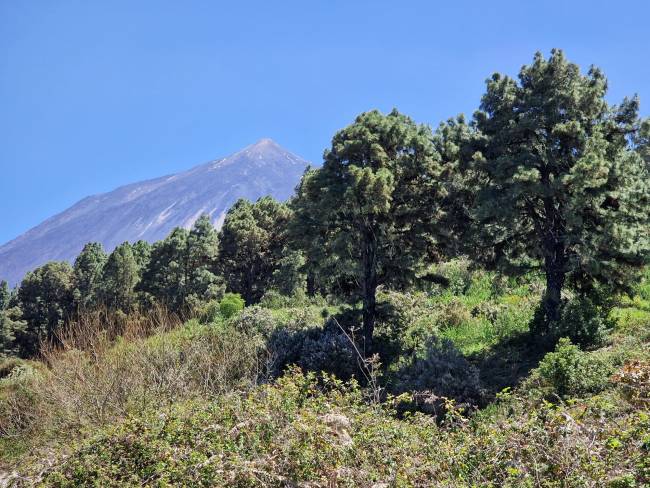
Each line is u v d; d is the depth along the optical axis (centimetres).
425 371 1468
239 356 1462
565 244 1809
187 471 650
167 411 855
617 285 1872
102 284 5234
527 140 1948
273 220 4712
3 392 1783
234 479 605
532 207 1906
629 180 1791
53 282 5978
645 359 941
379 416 748
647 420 531
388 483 572
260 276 4744
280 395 775
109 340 1499
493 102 2023
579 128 1798
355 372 1819
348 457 611
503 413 909
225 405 810
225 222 4862
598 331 1667
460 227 2166
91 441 830
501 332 2019
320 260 2161
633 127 1894
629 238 1694
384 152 2070
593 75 1972
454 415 746
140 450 754
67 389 1314
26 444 1373
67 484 745
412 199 2148
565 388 1114
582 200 1688
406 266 2103
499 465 543
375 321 2166
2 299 7575
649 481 462
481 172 2038
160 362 1294
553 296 1889
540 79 1941
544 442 543
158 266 4947
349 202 1953
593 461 502
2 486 891
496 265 2055
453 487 546
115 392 1235
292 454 612
